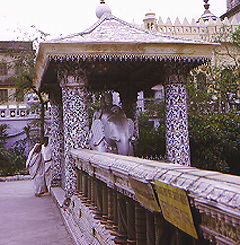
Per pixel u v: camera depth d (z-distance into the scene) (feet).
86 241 13.65
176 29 61.87
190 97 35.29
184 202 6.04
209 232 5.70
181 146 21.04
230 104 35.40
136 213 9.25
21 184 38.55
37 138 59.82
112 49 18.53
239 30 40.01
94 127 23.00
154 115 49.14
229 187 5.03
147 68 23.32
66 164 19.95
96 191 14.17
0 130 66.80
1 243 16.56
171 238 7.78
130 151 23.43
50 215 22.16
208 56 19.67
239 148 28.99
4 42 77.25
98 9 23.00
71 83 19.70
